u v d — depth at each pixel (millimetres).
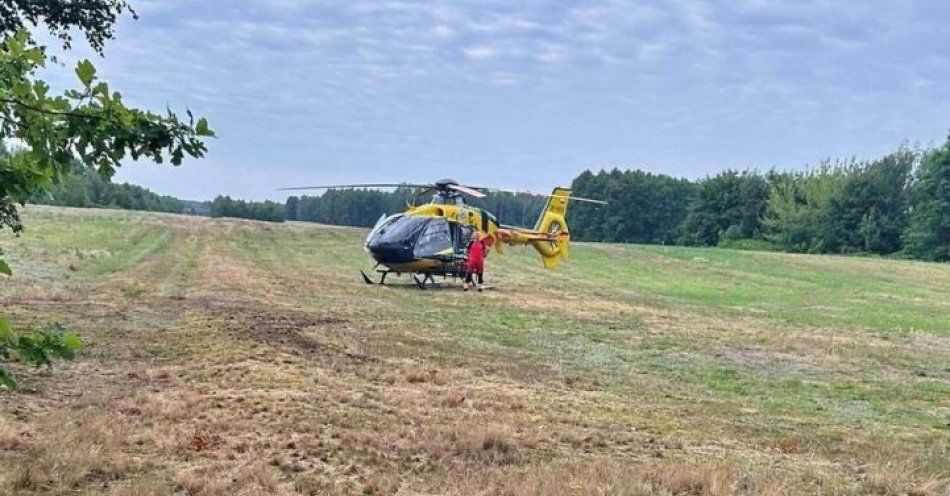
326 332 12602
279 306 16000
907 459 6645
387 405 7715
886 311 22188
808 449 7070
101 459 5363
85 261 24734
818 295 27641
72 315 12695
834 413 8914
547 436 6887
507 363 11086
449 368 10250
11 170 2613
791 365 12234
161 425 6395
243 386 8055
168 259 28609
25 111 2578
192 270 24500
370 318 14969
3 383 2812
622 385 10000
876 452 6961
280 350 10375
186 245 37062
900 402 9672
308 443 6098
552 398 8742
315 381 8570
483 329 14555
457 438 6508
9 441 5562
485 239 22656
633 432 7312
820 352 13508
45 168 2631
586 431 7125
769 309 22000
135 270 23219
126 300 15344
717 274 36875
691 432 7508
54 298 14836
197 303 15547
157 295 16641
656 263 41688
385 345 11812
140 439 5965
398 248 21125
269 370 8875
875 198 66750
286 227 52094
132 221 48344
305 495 5047
